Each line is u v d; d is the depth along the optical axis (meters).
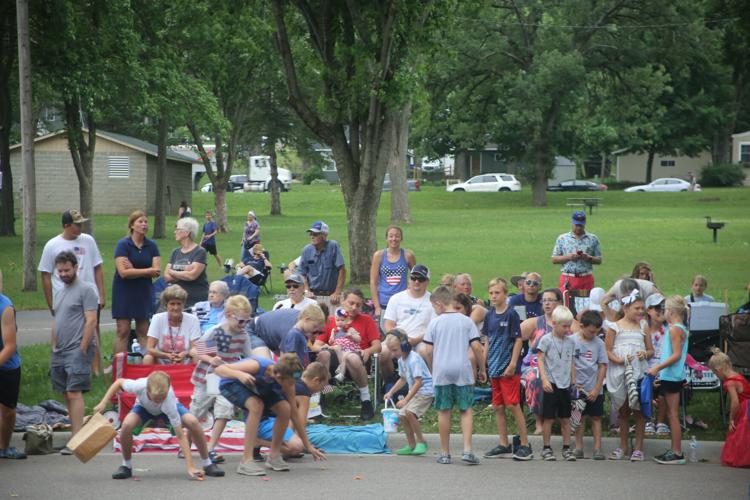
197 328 14.26
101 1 38.47
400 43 26.41
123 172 70.31
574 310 18.05
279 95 59.16
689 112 90.06
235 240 47.81
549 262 34.16
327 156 75.31
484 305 17.16
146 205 70.50
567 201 76.69
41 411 14.23
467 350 12.51
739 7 43.09
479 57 74.19
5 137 46.75
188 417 11.38
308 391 12.84
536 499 10.34
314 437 13.30
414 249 39.44
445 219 61.56
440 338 12.54
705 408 14.98
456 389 12.45
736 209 67.31
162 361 14.07
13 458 12.38
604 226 51.94
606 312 14.53
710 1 74.56
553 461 12.69
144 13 41.62
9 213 48.22
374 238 28.09
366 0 25.86
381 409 14.85
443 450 12.50
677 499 10.41
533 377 13.45
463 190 94.88
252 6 29.16
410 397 12.88
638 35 75.06
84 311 12.75
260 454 12.70
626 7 74.81
